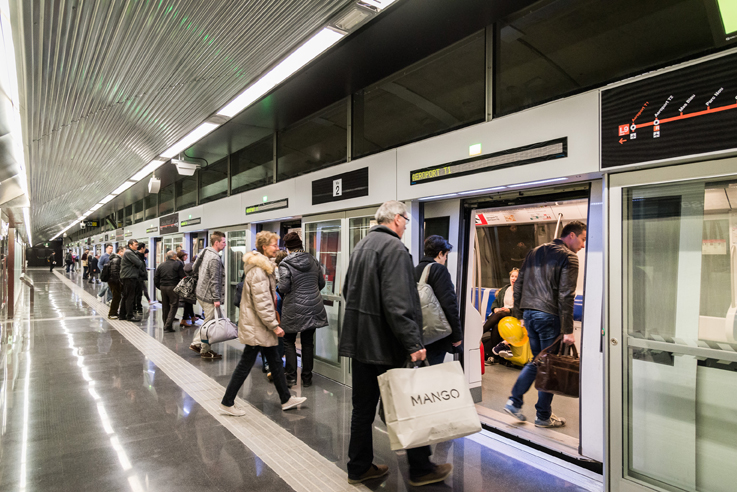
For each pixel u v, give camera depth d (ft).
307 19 8.48
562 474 8.68
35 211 43.98
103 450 9.57
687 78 6.83
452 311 9.68
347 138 14.90
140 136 16.48
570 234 12.17
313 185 16.49
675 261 7.35
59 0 7.26
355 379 8.13
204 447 9.77
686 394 7.24
